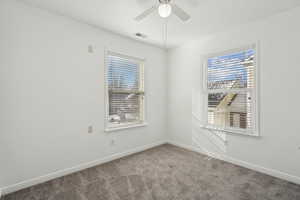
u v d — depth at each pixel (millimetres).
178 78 3617
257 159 2410
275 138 2230
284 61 2143
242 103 2633
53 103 2188
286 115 2139
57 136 2230
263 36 2320
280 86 2180
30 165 2014
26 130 1980
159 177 2258
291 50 2086
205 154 3119
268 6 2016
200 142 3215
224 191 1926
